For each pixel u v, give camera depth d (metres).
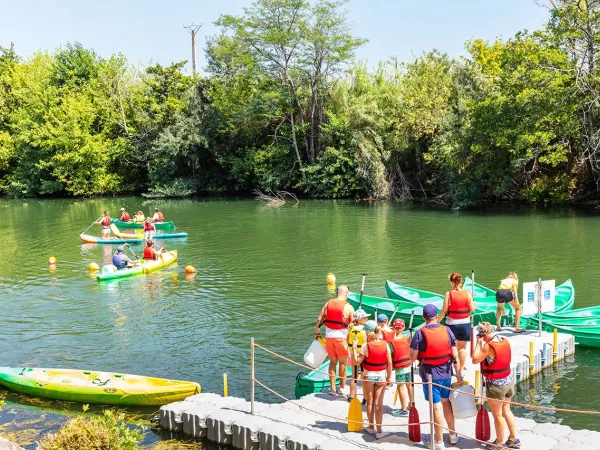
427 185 52.16
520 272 22.33
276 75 55.50
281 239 31.09
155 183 61.62
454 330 11.21
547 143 38.94
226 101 59.34
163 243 30.52
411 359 8.62
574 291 18.62
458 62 48.00
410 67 56.88
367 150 50.47
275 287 20.77
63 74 70.19
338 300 10.49
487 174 43.50
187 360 14.05
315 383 11.03
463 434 8.64
